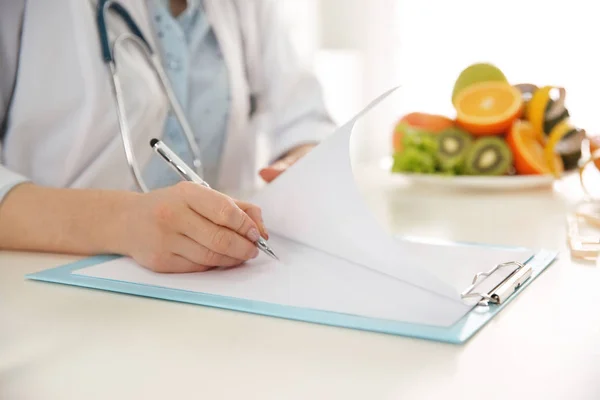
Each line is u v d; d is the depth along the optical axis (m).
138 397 0.35
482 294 0.51
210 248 0.58
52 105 0.92
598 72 1.98
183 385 0.37
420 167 1.14
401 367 0.39
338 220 0.62
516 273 0.55
